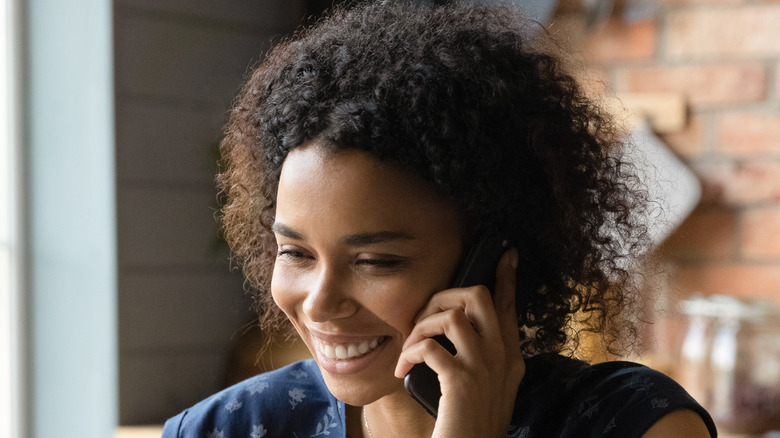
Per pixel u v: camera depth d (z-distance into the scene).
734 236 2.57
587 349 1.53
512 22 1.26
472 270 1.11
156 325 2.53
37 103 2.62
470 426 1.07
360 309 1.09
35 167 2.64
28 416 2.70
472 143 1.06
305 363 1.41
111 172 2.44
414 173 1.05
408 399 1.22
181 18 2.54
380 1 1.25
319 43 1.17
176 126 2.55
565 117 1.19
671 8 2.61
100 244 2.49
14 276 2.67
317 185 1.05
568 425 1.17
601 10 2.63
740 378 2.27
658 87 2.63
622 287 1.33
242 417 1.37
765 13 2.54
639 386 1.17
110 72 2.43
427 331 1.10
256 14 2.68
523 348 1.27
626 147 1.41
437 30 1.14
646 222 1.37
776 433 2.24
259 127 1.24
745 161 2.57
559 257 1.20
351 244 1.05
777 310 2.32
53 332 2.63
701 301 2.35
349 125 1.03
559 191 1.14
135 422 2.50
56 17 2.56
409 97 1.05
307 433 1.34
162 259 2.54
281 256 1.13
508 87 1.11
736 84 2.57
